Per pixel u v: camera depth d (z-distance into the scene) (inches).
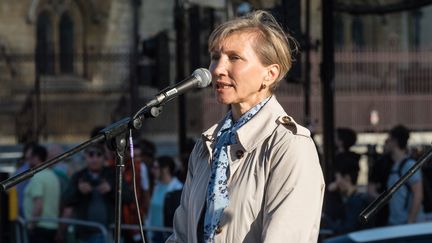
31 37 2578.7
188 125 2127.2
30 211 968.3
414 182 824.3
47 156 1050.1
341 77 2288.4
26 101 2210.9
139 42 2389.3
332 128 842.2
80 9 2635.3
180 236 379.2
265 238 337.7
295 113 2084.2
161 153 2016.5
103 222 883.4
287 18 872.9
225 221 350.0
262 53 357.7
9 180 362.0
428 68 2341.3
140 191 937.5
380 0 2341.3
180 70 1221.7
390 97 2284.7
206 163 369.1
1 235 815.1
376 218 832.9
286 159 346.6
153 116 381.4
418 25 2797.7
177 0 1224.2
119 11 2615.7
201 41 1187.3
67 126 2466.8
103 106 2493.8
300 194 342.3
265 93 365.7
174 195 868.0
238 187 352.2
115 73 2524.6
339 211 820.6
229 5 1278.3
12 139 2391.7
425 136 2206.0
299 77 931.3
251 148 355.9
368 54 2336.4
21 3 2578.7
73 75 2559.1
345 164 819.4
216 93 362.6
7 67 2475.4
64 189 973.2
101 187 883.4
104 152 889.5
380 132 2196.1
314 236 349.4
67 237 916.6
